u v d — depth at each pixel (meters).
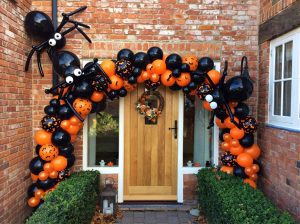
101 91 3.74
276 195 3.60
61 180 3.76
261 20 4.12
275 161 3.63
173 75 3.72
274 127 3.64
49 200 2.89
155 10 4.21
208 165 4.47
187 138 4.50
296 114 3.21
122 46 4.21
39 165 3.74
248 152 3.88
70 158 3.93
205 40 4.25
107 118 4.42
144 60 3.68
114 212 4.05
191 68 3.76
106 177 4.36
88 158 4.42
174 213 4.23
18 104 3.70
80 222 3.09
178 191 4.43
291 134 3.22
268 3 3.86
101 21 4.19
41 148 3.69
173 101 4.47
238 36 4.25
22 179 3.84
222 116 3.84
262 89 4.08
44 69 4.16
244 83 3.55
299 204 3.05
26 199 3.97
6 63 3.35
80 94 3.62
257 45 4.26
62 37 3.91
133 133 4.50
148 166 4.53
